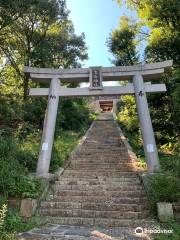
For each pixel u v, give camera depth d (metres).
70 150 15.94
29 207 8.29
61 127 22.89
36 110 17.97
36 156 11.98
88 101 39.34
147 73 11.74
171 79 14.03
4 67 21.25
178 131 14.98
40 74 12.18
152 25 16.42
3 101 17.77
